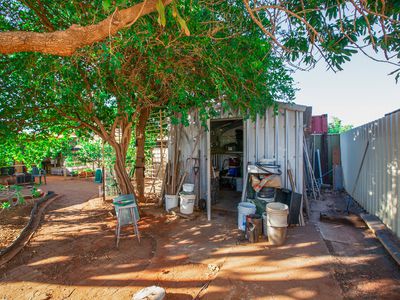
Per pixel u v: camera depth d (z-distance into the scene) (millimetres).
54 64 3969
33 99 5297
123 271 3438
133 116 5996
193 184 6668
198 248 4125
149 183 9609
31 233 5051
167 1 1472
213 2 3365
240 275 3182
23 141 5918
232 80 4586
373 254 3760
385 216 4738
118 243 4445
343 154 9125
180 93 4613
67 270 3510
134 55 4719
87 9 3553
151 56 4047
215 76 4039
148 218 6000
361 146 6539
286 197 5441
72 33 1694
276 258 3645
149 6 1604
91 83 5285
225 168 10062
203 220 5715
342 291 2836
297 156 5926
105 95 4727
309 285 2928
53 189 10875
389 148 4562
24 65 4316
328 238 4422
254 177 5453
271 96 5277
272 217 4137
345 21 2699
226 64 4059
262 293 2789
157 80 4723
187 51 4070
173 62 4359
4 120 5105
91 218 6145
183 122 5188
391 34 2631
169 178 7066
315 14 2725
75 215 6457
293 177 5918
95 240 4621
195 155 7012
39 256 3986
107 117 6707
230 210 6309
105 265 3629
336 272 3262
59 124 6559
